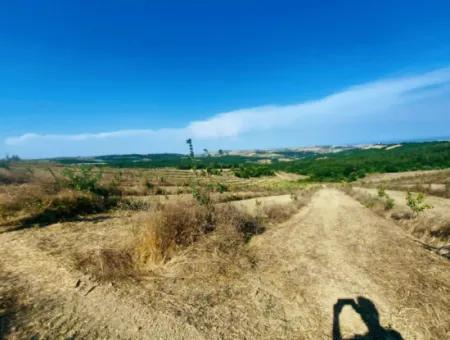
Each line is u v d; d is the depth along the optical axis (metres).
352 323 3.75
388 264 5.94
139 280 4.70
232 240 6.71
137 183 23.27
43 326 3.38
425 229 9.23
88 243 6.43
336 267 5.76
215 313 3.87
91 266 5.00
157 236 5.71
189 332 3.41
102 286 4.40
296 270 5.58
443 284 4.93
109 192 13.84
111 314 3.70
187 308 3.93
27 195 9.70
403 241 8.05
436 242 7.98
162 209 6.82
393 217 13.69
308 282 5.03
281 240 7.88
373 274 5.38
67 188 11.44
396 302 4.28
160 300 4.09
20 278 4.62
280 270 5.55
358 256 6.52
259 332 3.52
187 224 6.44
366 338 3.44
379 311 4.04
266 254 6.49
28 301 3.92
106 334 3.30
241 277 5.09
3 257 5.54
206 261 5.45
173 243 5.77
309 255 6.57
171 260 5.40
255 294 4.51
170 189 22.14
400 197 24.75
